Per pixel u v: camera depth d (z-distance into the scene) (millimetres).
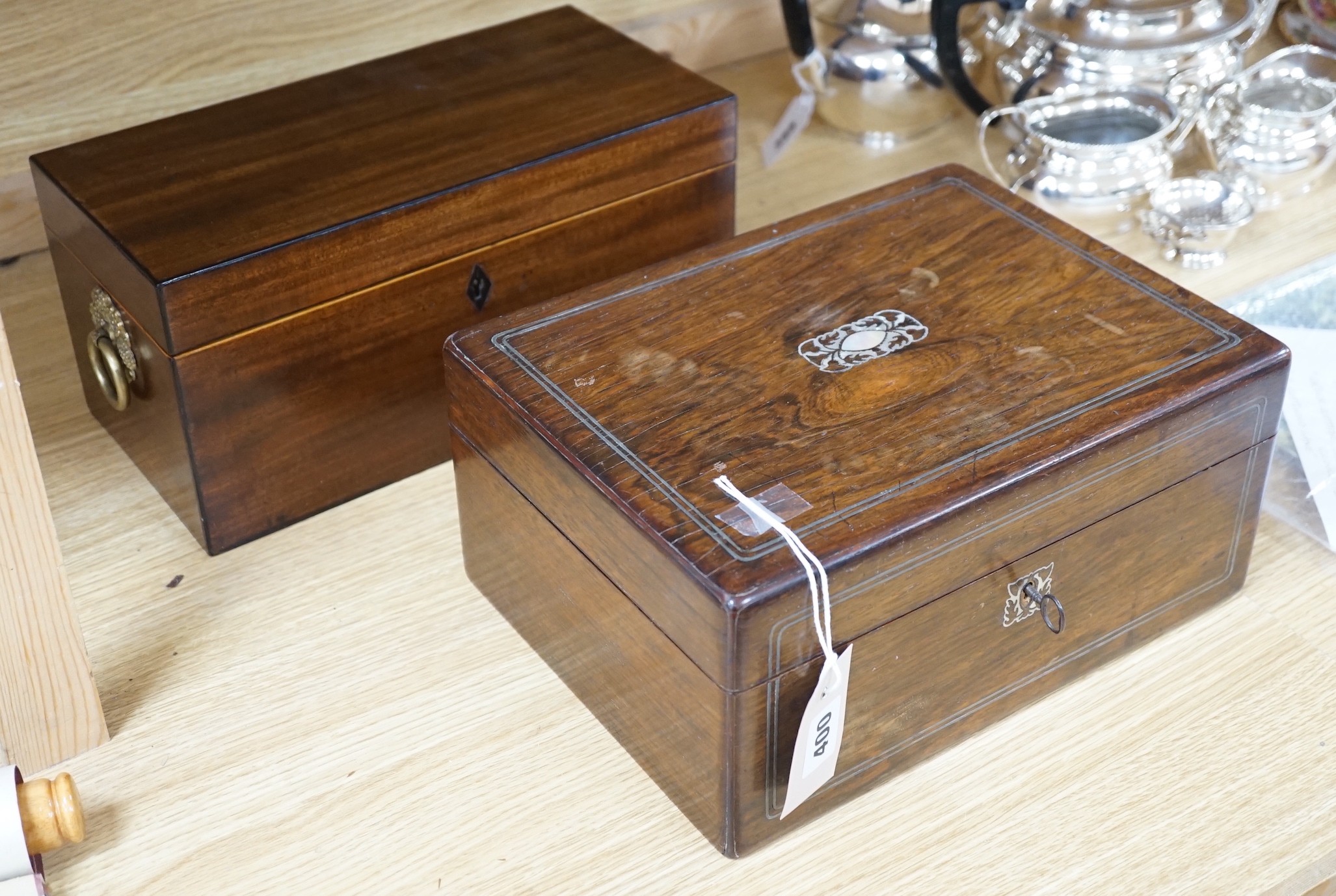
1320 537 1141
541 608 1022
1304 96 1547
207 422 1071
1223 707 1017
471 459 1028
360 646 1072
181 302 1008
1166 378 950
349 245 1076
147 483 1216
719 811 890
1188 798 952
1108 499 935
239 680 1042
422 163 1151
